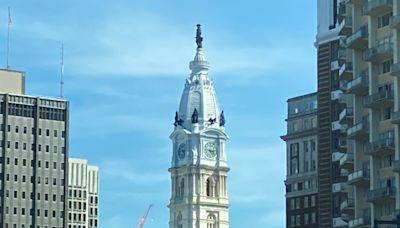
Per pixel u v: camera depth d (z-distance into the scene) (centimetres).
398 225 15012
